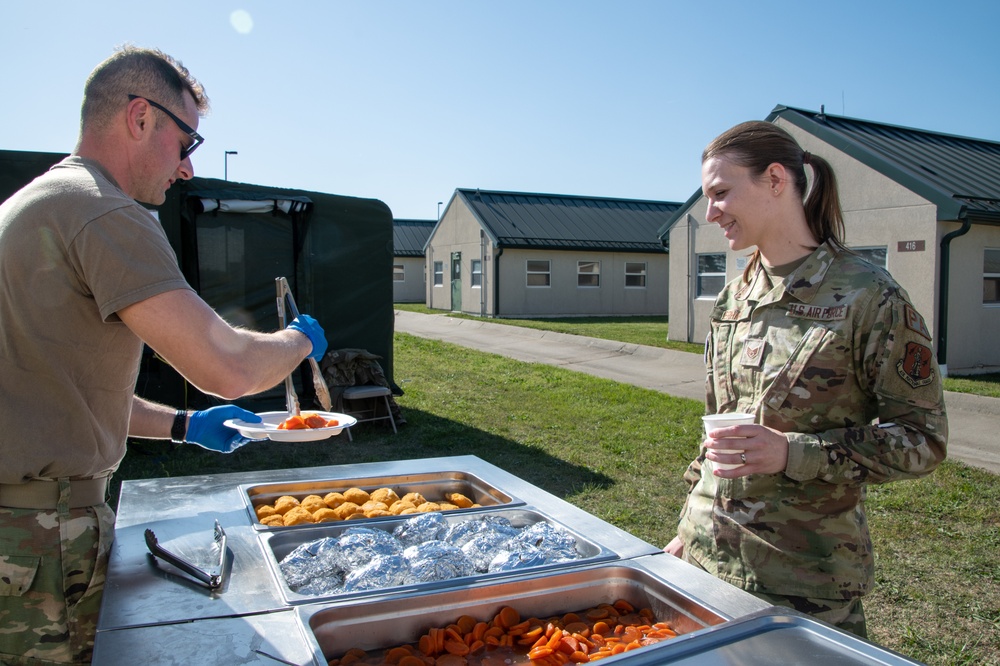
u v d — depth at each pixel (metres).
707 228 13.98
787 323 1.70
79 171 1.58
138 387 6.26
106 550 1.76
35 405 1.59
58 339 1.56
